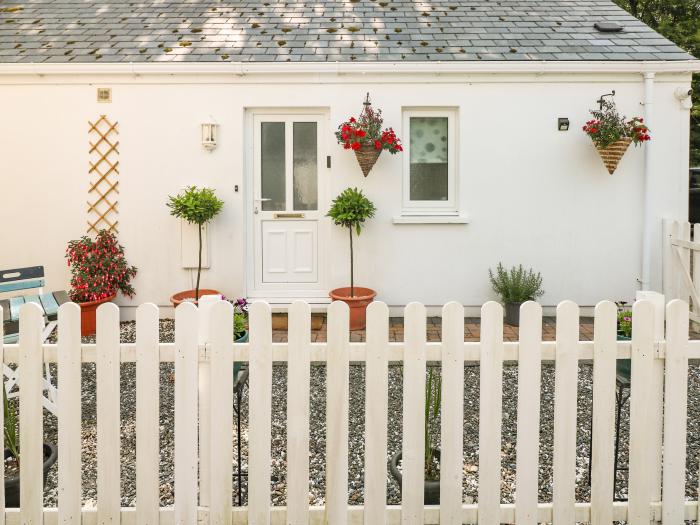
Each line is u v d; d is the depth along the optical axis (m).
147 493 2.60
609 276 7.20
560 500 2.64
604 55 6.95
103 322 2.57
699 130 15.82
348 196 6.70
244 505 3.13
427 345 2.60
